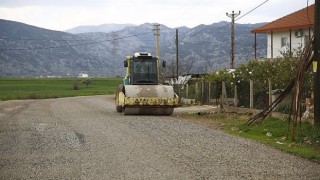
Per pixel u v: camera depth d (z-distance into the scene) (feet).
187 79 136.36
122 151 39.88
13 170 32.89
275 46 137.69
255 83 80.74
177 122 64.34
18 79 449.06
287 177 29.68
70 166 33.96
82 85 375.66
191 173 30.94
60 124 62.95
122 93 79.82
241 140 46.34
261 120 56.95
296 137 46.34
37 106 111.55
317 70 49.57
